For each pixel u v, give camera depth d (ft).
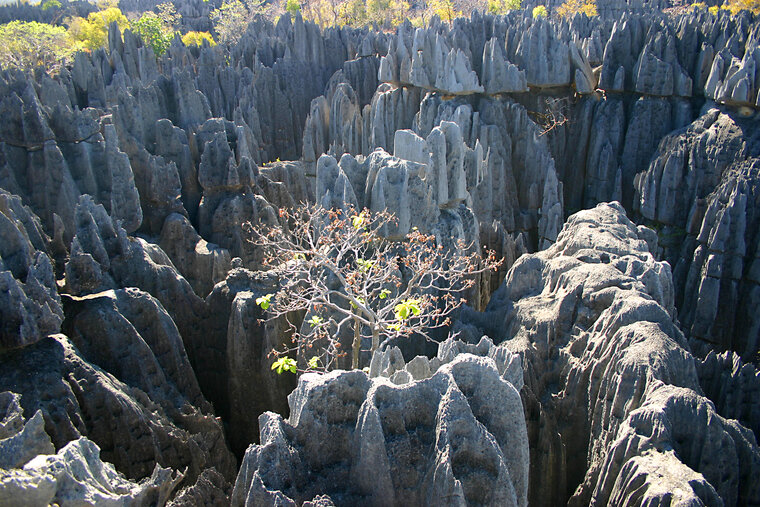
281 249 87.20
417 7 439.63
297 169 178.81
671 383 62.69
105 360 81.35
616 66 180.04
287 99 236.02
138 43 250.57
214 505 66.69
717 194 148.66
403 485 44.75
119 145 134.10
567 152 188.55
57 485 39.50
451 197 105.09
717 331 145.79
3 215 75.97
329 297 90.43
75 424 69.82
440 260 94.73
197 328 101.24
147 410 76.59
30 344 72.08
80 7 504.43
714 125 158.61
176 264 126.52
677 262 159.22
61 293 85.87
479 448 43.09
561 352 75.97
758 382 72.84
